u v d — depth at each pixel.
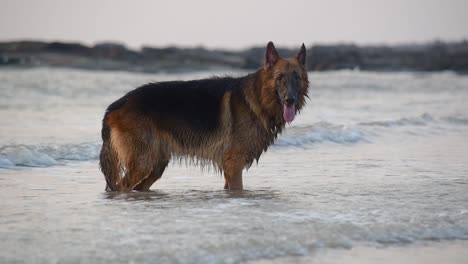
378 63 81.31
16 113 27.45
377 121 25.73
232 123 12.84
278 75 12.67
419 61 82.31
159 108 12.79
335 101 38.19
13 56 62.62
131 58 68.94
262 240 9.18
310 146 20.23
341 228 9.88
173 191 13.16
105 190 13.08
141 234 9.44
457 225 10.26
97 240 9.10
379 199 12.23
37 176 14.55
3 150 16.28
